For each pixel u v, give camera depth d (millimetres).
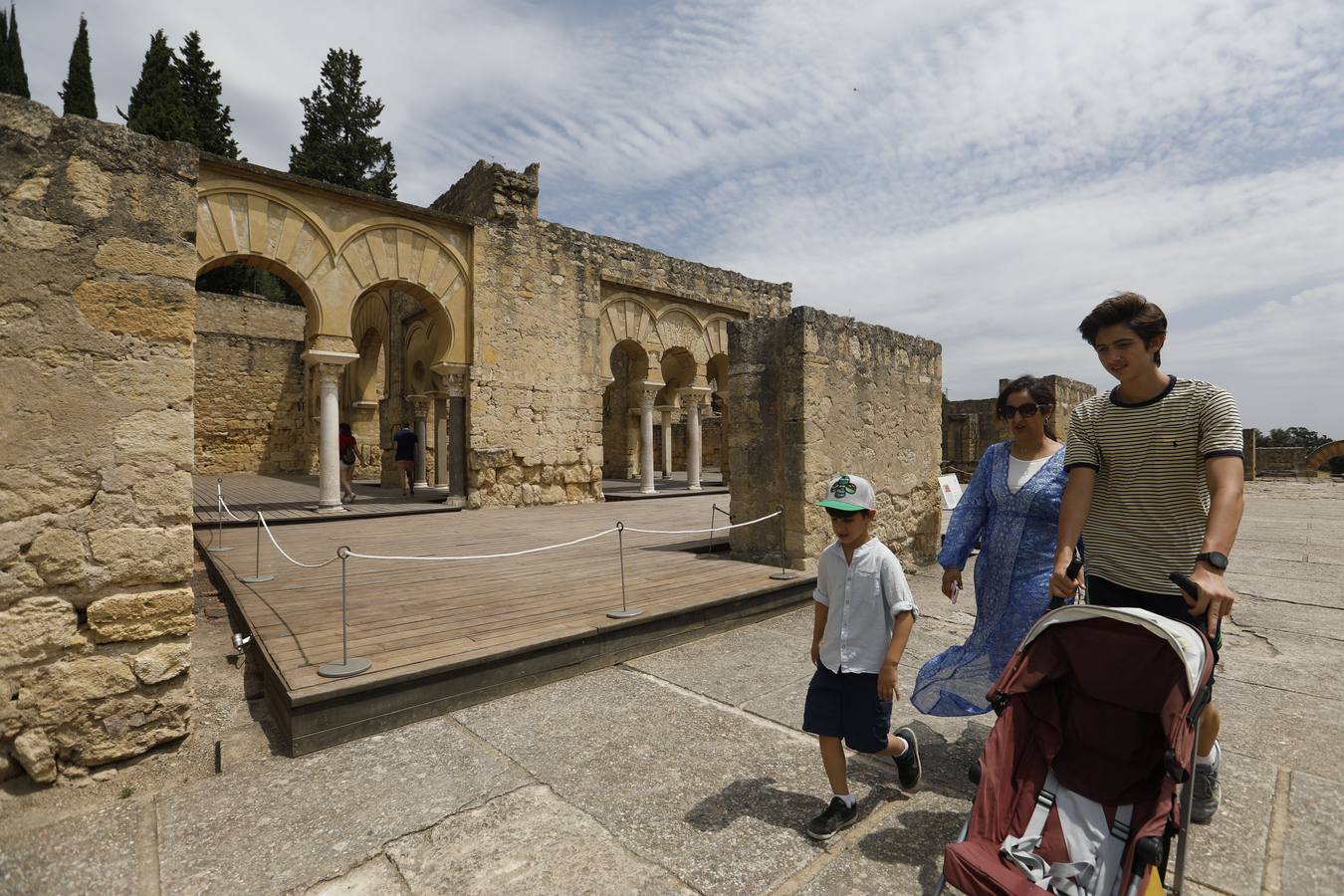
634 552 7859
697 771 3074
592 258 15234
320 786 2947
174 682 3178
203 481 19453
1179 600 2357
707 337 18125
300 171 34125
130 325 3070
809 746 3338
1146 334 2348
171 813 2736
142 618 3086
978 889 1683
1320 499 16281
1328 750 3223
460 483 12711
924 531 8273
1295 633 5215
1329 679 4227
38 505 2844
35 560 2840
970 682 2893
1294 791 2822
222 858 2424
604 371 15633
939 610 6188
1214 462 2186
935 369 8539
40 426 2852
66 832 2602
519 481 13359
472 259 12656
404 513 11562
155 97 30969
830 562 2713
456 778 3021
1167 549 2387
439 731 3529
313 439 22328
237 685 4176
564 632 4379
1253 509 14180
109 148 3031
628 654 4723
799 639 5246
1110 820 1853
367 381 19125
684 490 17547
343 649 3846
